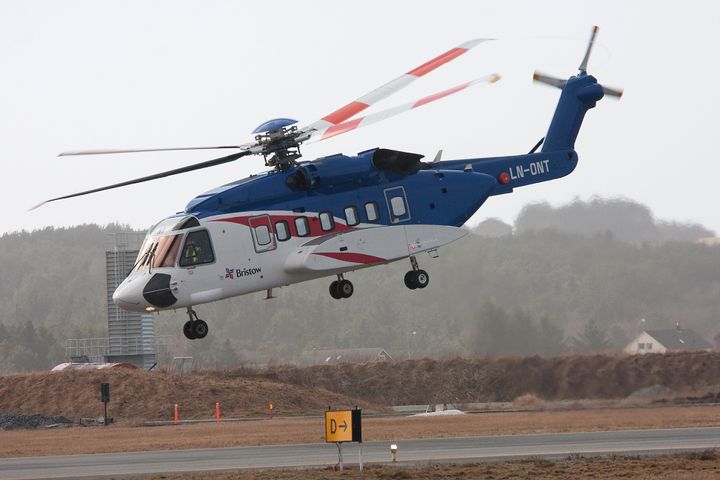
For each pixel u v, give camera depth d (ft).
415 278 265.13
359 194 259.39
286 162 256.32
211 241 245.65
